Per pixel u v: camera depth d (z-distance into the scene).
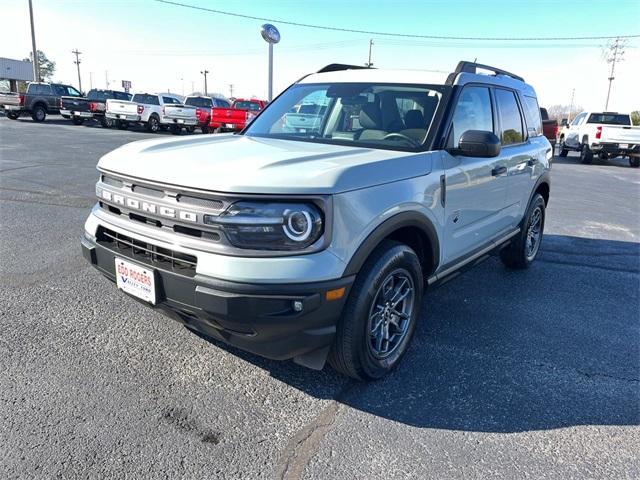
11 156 12.58
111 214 3.12
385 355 3.21
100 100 27.69
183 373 3.17
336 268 2.60
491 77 4.42
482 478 2.40
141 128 27.66
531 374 3.39
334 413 2.86
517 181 4.82
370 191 2.79
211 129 26.72
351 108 3.87
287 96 4.45
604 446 2.68
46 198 7.91
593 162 21.09
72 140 17.59
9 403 2.78
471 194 3.85
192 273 2.61
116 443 2.51
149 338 3.59
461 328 4.06
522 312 4.45
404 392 3.11
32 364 3.18
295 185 2.50
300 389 3.08
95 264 3.20
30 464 2.34
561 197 11.09
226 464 2.42
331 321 2.71
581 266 5.95
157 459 2.42
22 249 5.36
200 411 2.81
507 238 4.93
